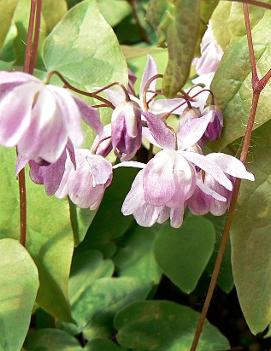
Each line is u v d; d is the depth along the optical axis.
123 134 0.17
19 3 0.23
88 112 0.15
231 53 0.19
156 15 0.17
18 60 0.23
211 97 0.19
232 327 0.26
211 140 0.19
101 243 0.24
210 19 0.20
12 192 0.20
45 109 0.15
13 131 0.14
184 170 0.17
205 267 0.23
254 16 0.20
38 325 0.23
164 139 0.17
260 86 0.18
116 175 0.24
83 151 0.18
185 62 0.17
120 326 0.22
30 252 0.20
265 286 0.20
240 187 0.20
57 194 0.18
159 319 0.22
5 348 0.17
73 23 0.20
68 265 0.20
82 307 0.23
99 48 0.20
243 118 0.19
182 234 0.23
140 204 0.17
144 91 0.18
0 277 0.18
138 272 0.23
